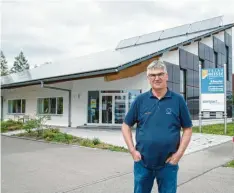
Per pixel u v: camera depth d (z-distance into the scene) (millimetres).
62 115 22125
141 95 3227
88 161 8234
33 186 5707
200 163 8000
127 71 17547
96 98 20266
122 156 9047
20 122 18781
